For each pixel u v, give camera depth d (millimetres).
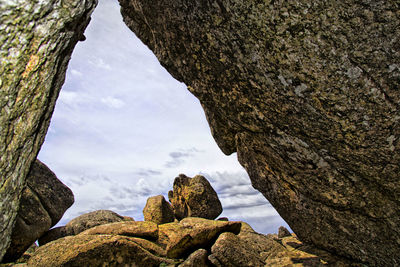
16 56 2406
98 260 6703
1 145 2445
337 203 5184
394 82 3469
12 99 2471
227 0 3928
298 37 3660
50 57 2814
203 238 7738
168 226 9719
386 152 4008
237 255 7172
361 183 4695
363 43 3387
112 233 8156
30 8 2377
